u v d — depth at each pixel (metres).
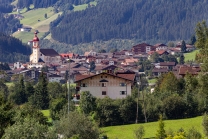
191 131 144.75
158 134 145.50
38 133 99.38
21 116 119.06
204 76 136.50
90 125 134.88
